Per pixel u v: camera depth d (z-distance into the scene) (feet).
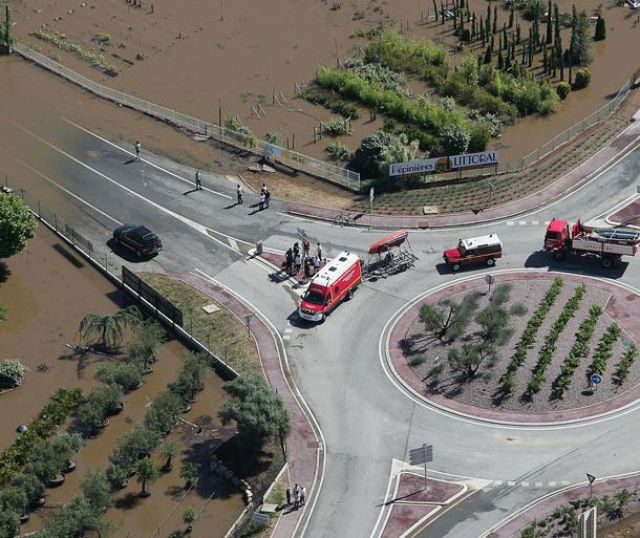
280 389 286.25
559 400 273.13
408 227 345.51
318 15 487.61
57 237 355.15
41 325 317.01
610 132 385.29
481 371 283.38
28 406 286.87
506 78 423.23
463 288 315.99
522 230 339.36
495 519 243.19
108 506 249.55
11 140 408.67
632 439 261.24
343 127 402.93
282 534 243.81
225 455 266.77
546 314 299.99
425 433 269.23
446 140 380.78
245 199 367.45
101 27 486.38
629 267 318.24
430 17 479.41
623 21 467.52
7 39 468.34
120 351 306.14
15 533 243.19
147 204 367.25
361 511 248.52
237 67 451.53
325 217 354.95
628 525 238.07
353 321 308.60
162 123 416.67
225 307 318.45
